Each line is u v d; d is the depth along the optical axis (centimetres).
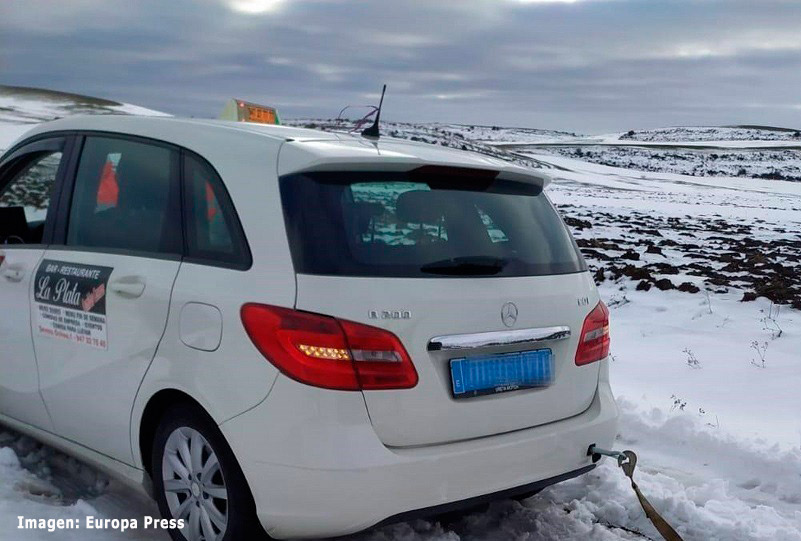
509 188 374
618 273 1226
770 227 2961
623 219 2880
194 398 318
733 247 1944
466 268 325
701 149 17612
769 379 691
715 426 553
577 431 349
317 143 337
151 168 369
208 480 323
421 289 309
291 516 299
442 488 309
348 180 324
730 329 891
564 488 436
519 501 418
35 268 404
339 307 295
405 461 298
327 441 290
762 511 415
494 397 325
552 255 364
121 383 351
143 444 351
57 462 438
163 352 332
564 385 351
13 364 419
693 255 1636
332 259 303
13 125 5856
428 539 362
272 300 301
